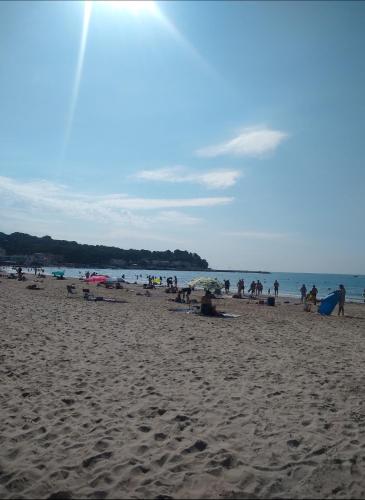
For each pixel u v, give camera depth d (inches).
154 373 302.8
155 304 894.4
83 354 359.6
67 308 714.8
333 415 221.6
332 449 179.8
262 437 191.6
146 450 177.9
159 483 151.6
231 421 211.0
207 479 154.4
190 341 439.2
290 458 171.2
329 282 4175.7
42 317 577.3
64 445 182.7
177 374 301.1
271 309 920.3
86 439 188.5
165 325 558.3
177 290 1349.7
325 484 151.7
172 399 245.0
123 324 550.9
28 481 153.8
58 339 421.4
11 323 506.6
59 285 1529.3
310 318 743.7
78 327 504.7
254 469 161.6
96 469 161.8
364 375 309.3
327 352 403.2
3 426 202.4
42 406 230.1
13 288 1200.8
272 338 481.1
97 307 764.0
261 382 284.4
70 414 218.8
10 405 230.7
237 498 141.9
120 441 186.5
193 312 743.1
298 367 332.2
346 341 482.0
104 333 470.6
